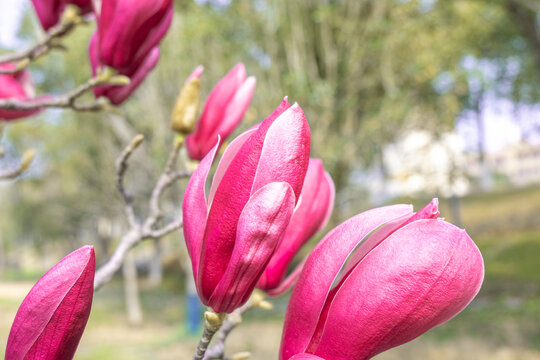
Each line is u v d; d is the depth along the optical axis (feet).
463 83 44.80
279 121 2.17
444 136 48.52
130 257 63.52
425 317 2.15
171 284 98.94
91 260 2.20
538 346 34.01
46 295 2.17
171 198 46.98
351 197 44.55
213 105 4.54
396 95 39.93
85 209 83.20
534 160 169.17
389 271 2.15
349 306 2.21
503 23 42.09
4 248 154.81
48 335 2.19
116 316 62.95
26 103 4.60
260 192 2.10
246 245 2.16
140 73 4.50
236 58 40.34
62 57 46.29
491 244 80.94
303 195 3.23
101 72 4.33
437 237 2.13
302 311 2.31
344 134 40.57
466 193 110.42
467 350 34.19
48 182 86.38
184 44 40.75
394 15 39.63
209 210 2.28
